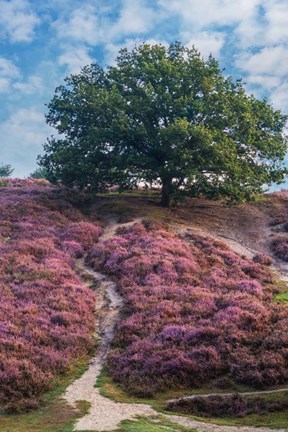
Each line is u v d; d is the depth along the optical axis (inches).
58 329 925.2
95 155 1877.5
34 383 711.7
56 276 1216.2
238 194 1726.1
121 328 946.7
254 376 697.6
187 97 1827.0
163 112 1859.0
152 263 1275.8
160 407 637.3
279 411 595.2
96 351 891.4
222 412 611.5
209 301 1028.5
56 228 1624.0
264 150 1909.4
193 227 1721.2
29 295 1082.7
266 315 917.8
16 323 928.9
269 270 1366.9
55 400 673.6
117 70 2020.2
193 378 730.8
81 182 1907.0
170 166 1726.1
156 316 965.2
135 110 1845.5
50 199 1967.3
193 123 1856.5
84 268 1357.0
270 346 775.7
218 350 795.4
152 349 828.0
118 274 1259.8
